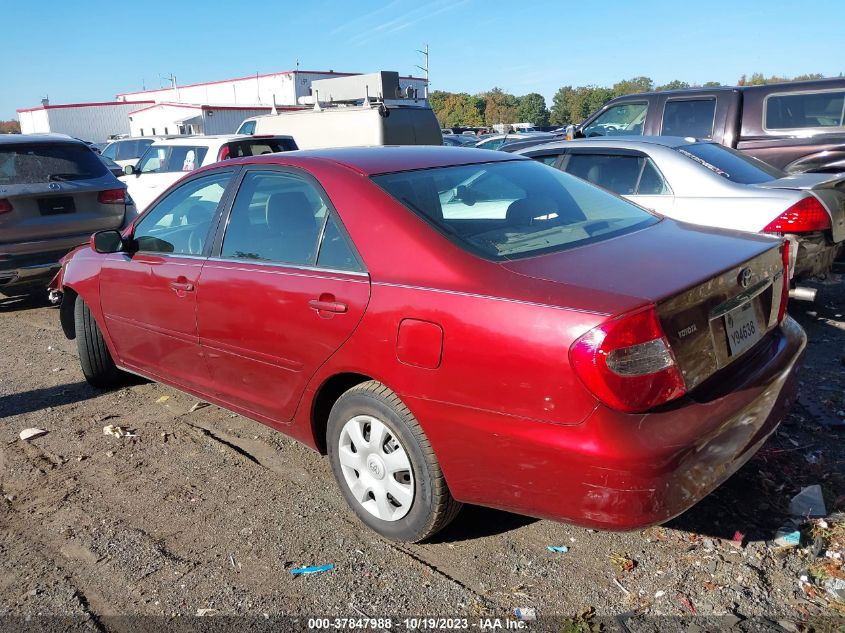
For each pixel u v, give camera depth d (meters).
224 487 3.59
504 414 2.46
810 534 2.88
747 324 2.78
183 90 47.09
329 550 3.01
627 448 2.26
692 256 2.74
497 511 3.24
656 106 8.80
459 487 2.68
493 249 2.77
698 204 5.60
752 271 2.77
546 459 2.40
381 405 2.85
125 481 3.70
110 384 5.10
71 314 5.14
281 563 2.94
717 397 2.50
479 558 2.90
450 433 2.62
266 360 3.36
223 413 4.54
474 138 25.75
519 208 3.20
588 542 2.97
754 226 5.31
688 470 2.36
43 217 7.09
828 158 7.63
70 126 42.62
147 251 4.22
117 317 4.44
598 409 2.28
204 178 3.96
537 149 6.78
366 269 2.90
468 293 2.56
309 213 3.24
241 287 3.41
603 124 9.40
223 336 3.58
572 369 2.29
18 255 6.96
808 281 6.81
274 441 4.10
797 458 3.47
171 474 3.75
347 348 2.91
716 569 2.73
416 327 2.66
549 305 2.38
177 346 3.99
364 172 3.18
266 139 10.94
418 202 3.01
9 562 3.03
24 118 43.75
